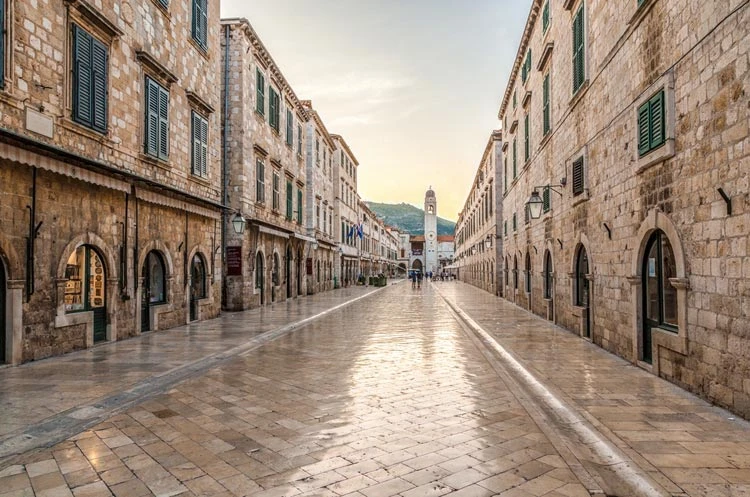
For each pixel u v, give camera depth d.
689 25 7.45
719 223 6.69
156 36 14.56
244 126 22.17
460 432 5.96
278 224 27.75
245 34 22.31
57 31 10.40
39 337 10.16
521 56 23.64
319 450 5.37
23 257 9.66
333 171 46.84
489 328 15.95
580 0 13.45
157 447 5.48
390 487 4.46
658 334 8.61
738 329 6.27
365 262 69.00
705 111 7.01
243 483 4.55
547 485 4.52
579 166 13.59
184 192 15.29
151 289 14.72
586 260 13.71
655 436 5.66
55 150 9.70
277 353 11.63
